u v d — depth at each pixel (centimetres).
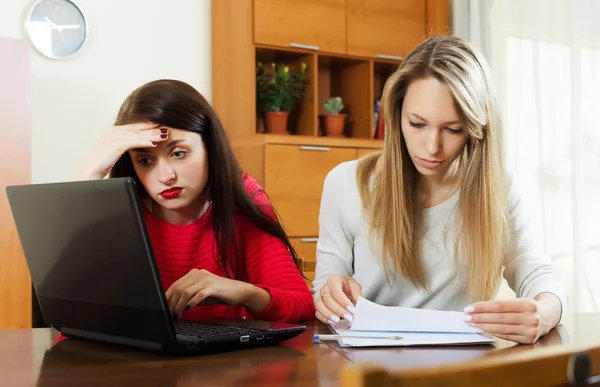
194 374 89
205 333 107
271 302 132
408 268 148
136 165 130
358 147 354
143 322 101
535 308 110
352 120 384
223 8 359
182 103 128
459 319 116
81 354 105
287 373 90
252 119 339
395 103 142
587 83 327
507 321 110
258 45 339
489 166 141
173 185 127
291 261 150
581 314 144
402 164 146
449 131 133
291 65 370
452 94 129
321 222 163
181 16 362
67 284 112
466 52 135
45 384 86
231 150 142
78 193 99
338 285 132
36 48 329
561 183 338
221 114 363
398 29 377
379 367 46
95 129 342
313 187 341
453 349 105
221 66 362
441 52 133
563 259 336
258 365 95
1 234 278
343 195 158
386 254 149
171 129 126
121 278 100
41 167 332
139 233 93
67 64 337
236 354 103
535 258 150
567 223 335
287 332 111
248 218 150
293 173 336
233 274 147
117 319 105
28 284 280
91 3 342
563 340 114
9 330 133
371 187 154
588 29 327
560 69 341
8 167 281
